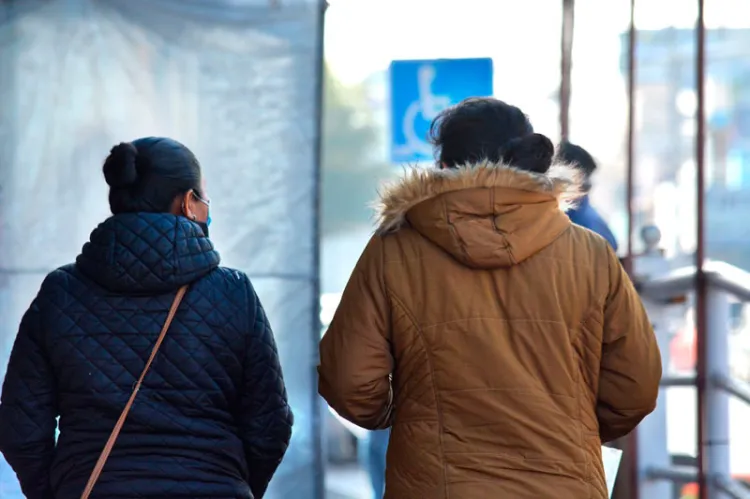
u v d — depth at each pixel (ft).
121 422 24.82
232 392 26.05
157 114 43.96
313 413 44.55
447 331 23.53
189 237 25.70
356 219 192.95
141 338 25.29
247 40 44.16
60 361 25.25
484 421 23.16
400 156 59.11
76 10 43.55
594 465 23.66
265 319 26.61
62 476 25.18
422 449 23.35
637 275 48.65
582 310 23.75
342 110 198.90
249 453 26.53
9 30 43.29
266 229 44.37
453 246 23.45
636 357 23.95
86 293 25.58
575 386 23.66
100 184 43.88
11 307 43.37
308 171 44.47
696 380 44.80
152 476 24.73
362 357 23.94
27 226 43.55
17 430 25.41
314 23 44.45
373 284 24.16
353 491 80.74
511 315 23.56
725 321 44.73
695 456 45.16
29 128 43.50
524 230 23.40
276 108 44.39
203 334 25.55
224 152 44.21
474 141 24.75
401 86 59.11
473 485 22.77
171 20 43.91
